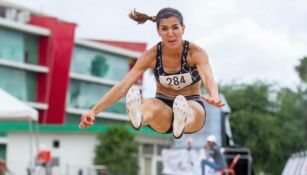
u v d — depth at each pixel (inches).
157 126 508.7
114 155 3255.4
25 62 4175.7
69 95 4557.1
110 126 3316.9
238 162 1596.9
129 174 3282.5
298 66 3929.6
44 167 1734.7
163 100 509.0
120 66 4918.8
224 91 3538.4
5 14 4330.7
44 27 4242.1
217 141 1590.8
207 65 486.3
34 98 4252.0
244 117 3356.3
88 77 4616.1
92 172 2696.9
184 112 464.4
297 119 3543.3
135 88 465.4
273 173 3447.3
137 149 3329.2
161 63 495.5
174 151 1540.4
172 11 478.6
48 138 3321.9
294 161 1365.7
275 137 3368.6
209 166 1365.7
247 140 3368.6
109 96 497.7
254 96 3486.7
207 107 1583.4
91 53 4685.0
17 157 3203.7
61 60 4274.1
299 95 3587.6
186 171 1514.5
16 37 4094.5
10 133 3225.9
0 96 1175.6
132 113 466.9
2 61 3971.5
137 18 502.9
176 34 478.0
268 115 3444.9
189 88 507.2
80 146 3326.8
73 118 4645.7
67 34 4276.6
